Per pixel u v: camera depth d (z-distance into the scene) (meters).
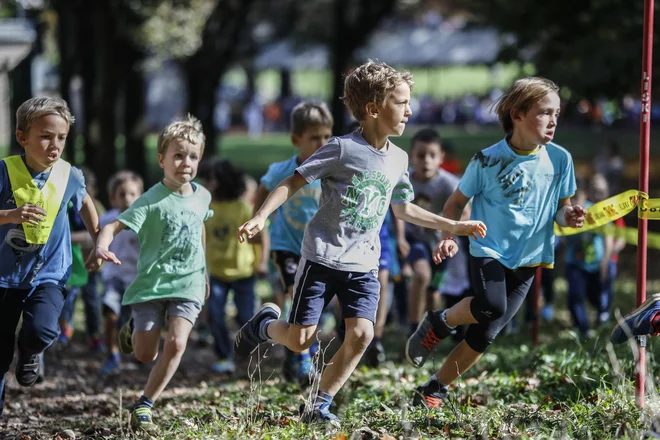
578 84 33.94
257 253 18.72
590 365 13.98
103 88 41.66
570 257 21.16
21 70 31.75
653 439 9.70
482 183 11.75
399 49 108.12
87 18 45.44
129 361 19.98
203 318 22.14
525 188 11.58
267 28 94.19
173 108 136.25
